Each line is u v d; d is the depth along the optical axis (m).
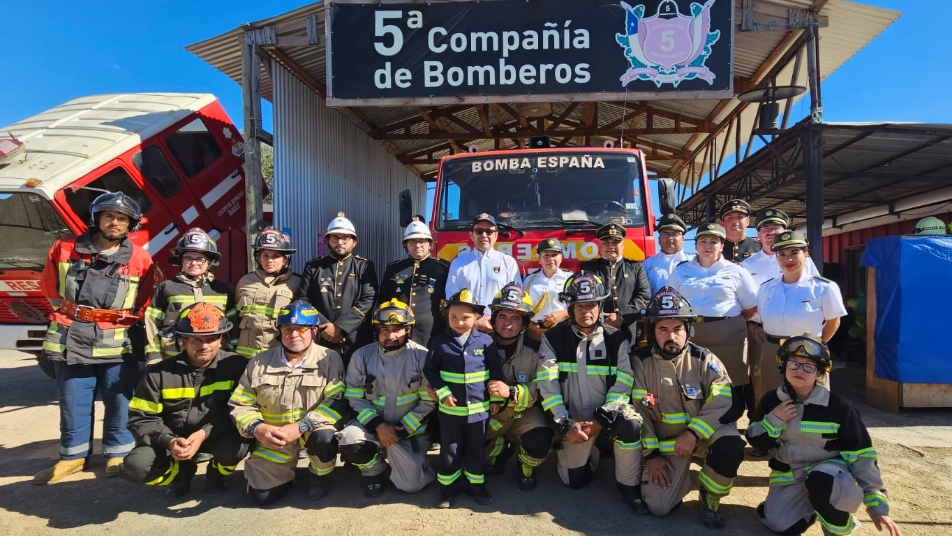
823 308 4.06
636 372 3.74
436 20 6.16
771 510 3.29
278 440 3.50
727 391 3.48
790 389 3.32
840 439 3.15
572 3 6.07
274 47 6.54
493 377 3.79
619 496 3.80
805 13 6.24
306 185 7.25
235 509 3.64
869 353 6.26
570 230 5.04
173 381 3.71
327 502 3.74
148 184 6.64
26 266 5.78
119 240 4.40
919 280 5.79
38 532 3.35
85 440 4.34
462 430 3.74
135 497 3.85
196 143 7.44
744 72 8.14
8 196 5.68
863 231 13.81
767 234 4.94
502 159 5.64
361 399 3.89
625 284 4.64
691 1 5.98
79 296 4.19
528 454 3.84
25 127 6.88
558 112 10.28
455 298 3.73
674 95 6.02
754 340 4.61
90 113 7.11
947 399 5.80
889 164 8.98
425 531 3.28
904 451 4.61
